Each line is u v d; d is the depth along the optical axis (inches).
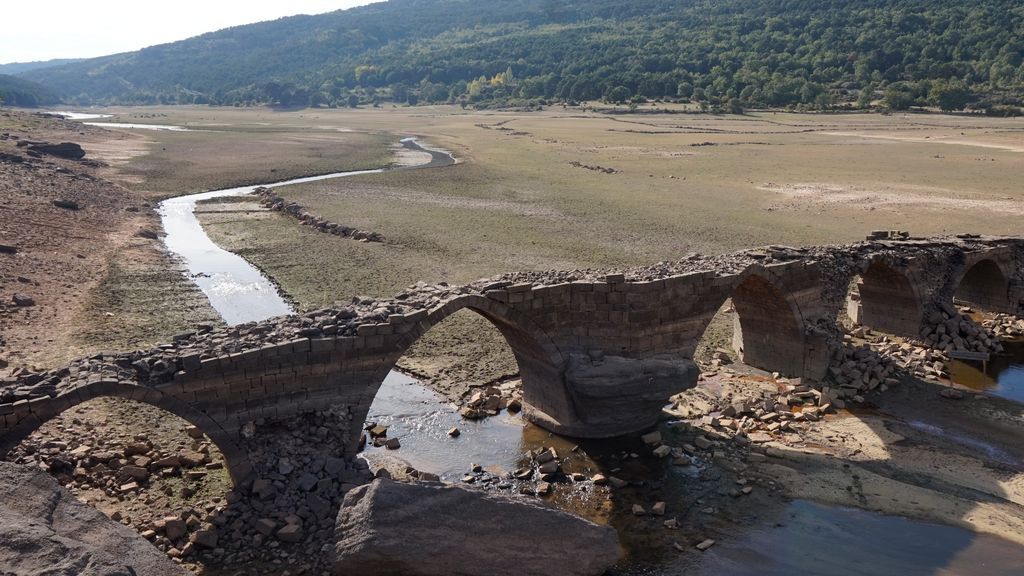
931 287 1507.1
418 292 1053.2
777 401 1211.9
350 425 920.9
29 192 2454.5
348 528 713.0
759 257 1286.9
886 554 827.4
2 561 529.7
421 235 2290.8
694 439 1090.7
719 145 4645.7
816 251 1366.9
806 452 1059.3
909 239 1593.3
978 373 1350.9
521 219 2529.5
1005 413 1187.9
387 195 3002.0
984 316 1648.6
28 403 753.0
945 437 1107.9
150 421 1045.8
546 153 4409.5
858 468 1014.4
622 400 1059.3
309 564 768.9
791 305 1273.4
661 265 1242.6
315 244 2198.6
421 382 1259.2
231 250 2150.6
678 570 796.0
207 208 2778.1
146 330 1440.7
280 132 6210.6
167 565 616.4
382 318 942.4
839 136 5113.2
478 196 2977.4
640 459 1034.7
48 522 607.8
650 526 877.8
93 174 3289.9
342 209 2699.3
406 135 5964.6
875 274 1515.7
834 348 1306.6
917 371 1344.7
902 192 2869.1
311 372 896.9
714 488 962.7
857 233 2233.0
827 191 2952.8
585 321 1090.7
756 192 2987.2
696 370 1099.3
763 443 1082.7
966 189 2881.4
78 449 931.3
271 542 799.7
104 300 1614.2
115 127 6525.6
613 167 3767.2
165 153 4357.8
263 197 2920.8
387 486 721.0
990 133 5024.6
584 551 762.2
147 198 2938.0
